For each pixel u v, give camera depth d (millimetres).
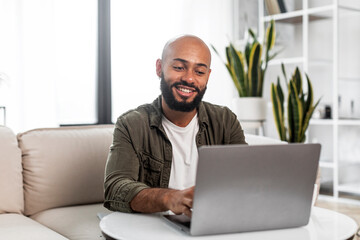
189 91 1437
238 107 3648
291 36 4617
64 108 4176
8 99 3639
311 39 4492
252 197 1098
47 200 1955
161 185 1585
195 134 1626
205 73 1445
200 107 1638
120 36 4414
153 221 1223
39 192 1939
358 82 4074
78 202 2020
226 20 4789
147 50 4531
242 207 1097
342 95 4172
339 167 4148
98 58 4289
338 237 1106
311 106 3414
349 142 4172
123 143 1513
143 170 1572
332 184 4199
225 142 1690
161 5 4566
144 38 4512
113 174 1444
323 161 4090
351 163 3951
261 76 3672
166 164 1582
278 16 4289
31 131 2016
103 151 2066
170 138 1598
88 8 4242
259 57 3604
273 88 3508
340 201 3807
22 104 3695
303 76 4098
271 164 1091
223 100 4785
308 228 1184
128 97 4480
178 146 1599
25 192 1944
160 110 1585
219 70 4770
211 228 1091
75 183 1993
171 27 4613
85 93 4277
